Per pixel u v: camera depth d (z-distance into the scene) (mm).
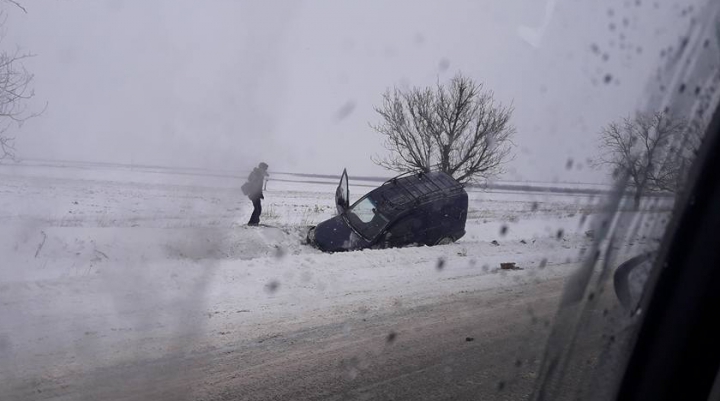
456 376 4930
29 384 4391
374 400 4484
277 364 5078
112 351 5086
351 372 4988
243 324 6012
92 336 5379
